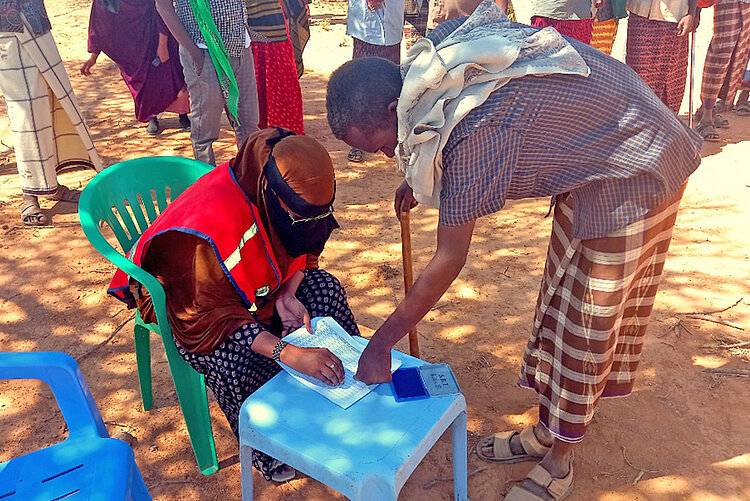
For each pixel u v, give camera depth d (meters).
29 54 4.18
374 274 4.00
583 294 2.18
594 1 5.16
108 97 7.34
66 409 1.99
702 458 2.70
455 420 2.25
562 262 2.22
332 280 2.75
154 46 5.63
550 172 1.99
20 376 1.93
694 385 3.09
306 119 6.66
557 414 2.40
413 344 3.04
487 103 1.82
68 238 4.42
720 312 3.59
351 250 4.28
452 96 1.78
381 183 5.28
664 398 3.01
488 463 2.70
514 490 2.50
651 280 2.34
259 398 2.14
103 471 1.84
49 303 3.73
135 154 5.69
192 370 2.50
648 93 2.00
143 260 2.41
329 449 1.95
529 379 2.62
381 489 1.89
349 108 1.90
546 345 2.41
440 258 1.99
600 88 1.89
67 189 4.93
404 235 2.72
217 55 4.32
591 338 2.22
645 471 2.64
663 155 1.97
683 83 5.61
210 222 2.28
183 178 2.93
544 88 1.83
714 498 2.51
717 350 3.31
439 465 2.70
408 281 2.81
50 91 4.65
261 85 5.07
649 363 3.23
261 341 2.29
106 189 2.75
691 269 4.00
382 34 5.48
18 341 3.41
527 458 2.69
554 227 2.29
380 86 1.88
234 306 2.37
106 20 5.40
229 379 2.34
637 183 2.00
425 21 5.81
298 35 5.89
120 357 3.31
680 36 5.29
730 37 5.73
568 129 1.90
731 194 4.93
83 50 9.43
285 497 2.54
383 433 2.00
